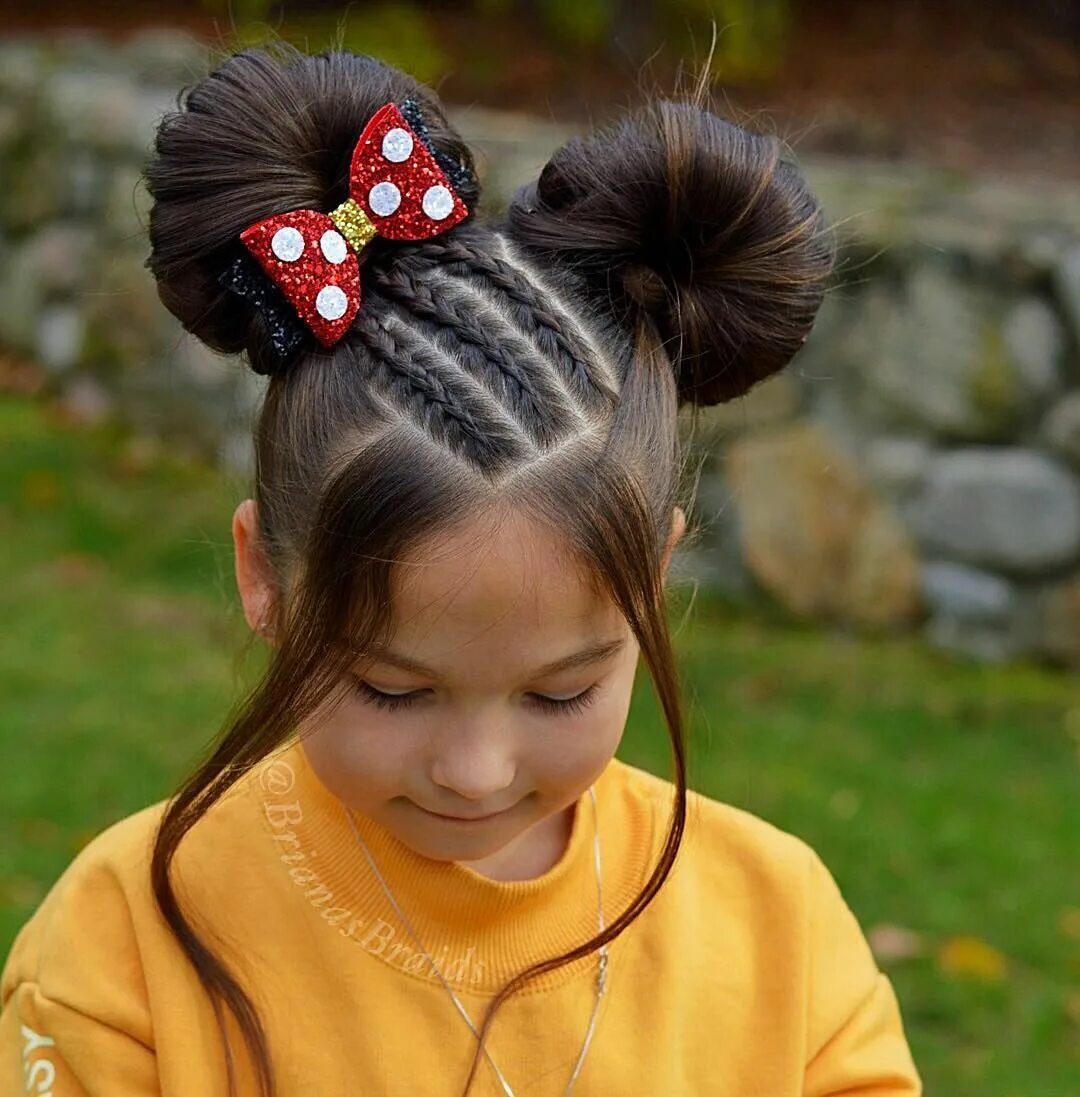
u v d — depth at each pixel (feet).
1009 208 15.08
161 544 16.66
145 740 12.82
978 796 12.73
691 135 4.64
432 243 4.53
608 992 4.94
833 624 15.38
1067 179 17.67
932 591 15.19
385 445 4.08
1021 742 13.67
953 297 14.83
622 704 4.35
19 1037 4.86
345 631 4.04
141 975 4.83
